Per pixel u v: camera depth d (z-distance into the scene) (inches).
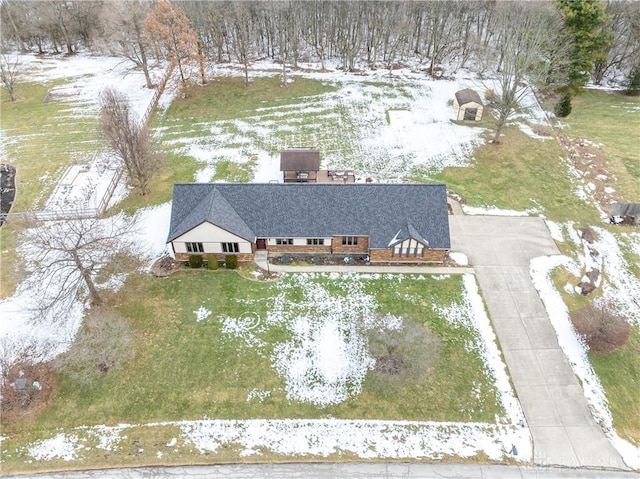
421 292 1498.5
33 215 1745.8
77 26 3154.5
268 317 1422.2
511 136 2252.7
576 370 1300.4
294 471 1093.1
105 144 2080.5
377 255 1574.8
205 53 2920.8
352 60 2827.3
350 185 1584.6
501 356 1327.5
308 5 2810.0
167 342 1350.9
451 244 1665.8
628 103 2568.9
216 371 1283.2
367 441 1149.1
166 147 2193.7
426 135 2260.1
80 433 1157.1
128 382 1256.2
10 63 2970.0
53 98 2603.3
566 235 1722.4
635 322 1434.5
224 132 2303.2
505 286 1524.4
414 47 3144.7
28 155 2142.0
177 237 1505.9
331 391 1246.3
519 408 1212.5
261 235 1560.0
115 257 1555.1
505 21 2400.3
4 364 1268.5
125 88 2677.2
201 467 1098.7
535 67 2119.8
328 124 2351.1
